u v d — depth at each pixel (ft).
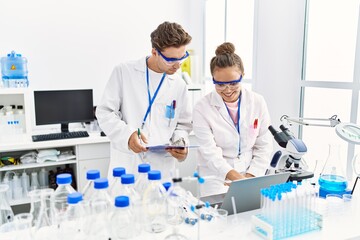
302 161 5.27
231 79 5.32
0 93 8.93
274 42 8.60
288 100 8.55
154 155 6.17
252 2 9.95
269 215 3.96
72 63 11.23
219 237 3.89
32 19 10.55
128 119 6.18
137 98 6.20
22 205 10.05
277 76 8.63
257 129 6.19
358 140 4.71
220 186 5.82
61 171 10.51
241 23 10.61
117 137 5.90
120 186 3.82
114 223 3.68
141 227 3.91
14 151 10.07
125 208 3.53
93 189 3.64
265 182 4.44
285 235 3.92
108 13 11.51
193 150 10.34
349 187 5.89
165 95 6.28
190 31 12.95
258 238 3.90
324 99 7.95
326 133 8.00
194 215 4.27
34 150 10.12
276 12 8.46
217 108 6.14
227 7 11.39
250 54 10.13
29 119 9.44
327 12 7.74
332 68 7.73
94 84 11.61
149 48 12.27
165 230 3.98
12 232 3.87
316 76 8.16
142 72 6.23
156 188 3.95
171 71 5.77
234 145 6.10
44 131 10.74
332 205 4.66
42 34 10.73
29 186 9.94
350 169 7.16
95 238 3.58
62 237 3.57
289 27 8.30
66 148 10.59
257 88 9.29
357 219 4.43
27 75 10.28
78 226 3.58
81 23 11.18
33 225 3.76
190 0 12.76
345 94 7.40
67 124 10.68
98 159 9.95
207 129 6.07
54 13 10.78
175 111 6.40
